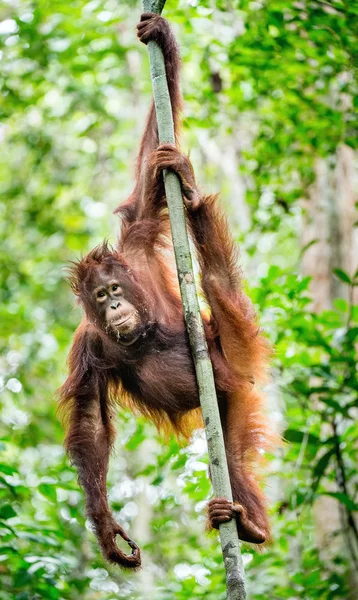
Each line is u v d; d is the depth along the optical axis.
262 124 13.64
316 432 10.45
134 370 8.24
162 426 8.48
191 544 12.09
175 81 8.40
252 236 14.90
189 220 7.87
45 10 15.33
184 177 7.58
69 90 16.84
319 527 12.38
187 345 8.15
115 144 18.73
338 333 10.17
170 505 11.37
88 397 8.32
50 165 18.77
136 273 8.33
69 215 18.70
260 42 11.79
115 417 8.60
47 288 18.09
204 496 10.11
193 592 10.60
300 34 12.18
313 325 10.69
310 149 13.82
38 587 9.27
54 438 15.31
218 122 13.80
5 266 18.12
